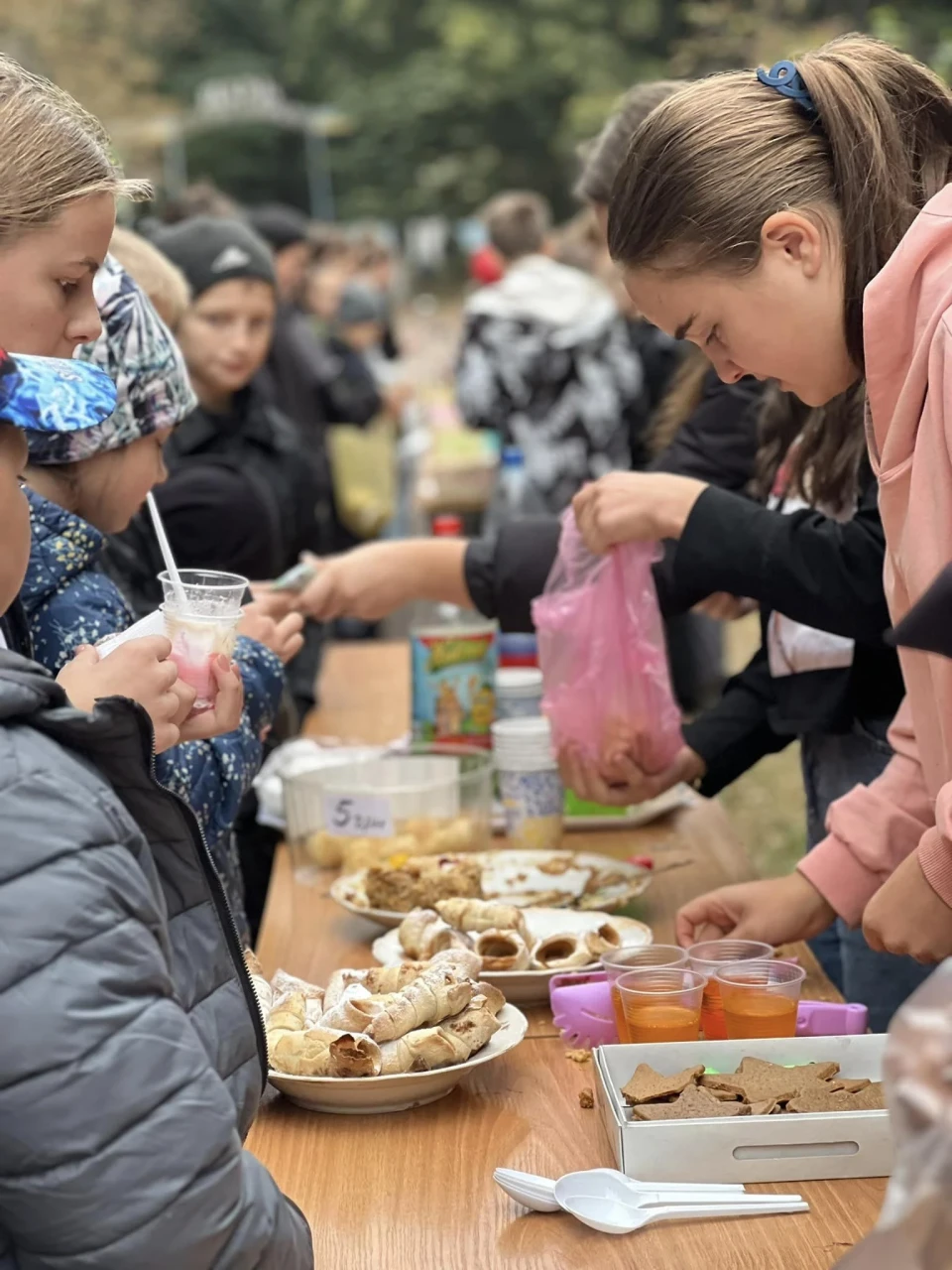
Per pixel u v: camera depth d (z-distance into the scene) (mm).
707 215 1637
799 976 1604
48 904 973
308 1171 1419
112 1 27297
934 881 1564
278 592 2367
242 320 3264
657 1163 1350
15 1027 955
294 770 2578
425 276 32125
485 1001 1592
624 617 2234
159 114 26828
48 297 1429
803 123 1679
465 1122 1510
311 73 34594
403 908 1991
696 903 1904
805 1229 1275
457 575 2393
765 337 1684
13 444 1080
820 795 2307
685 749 2395
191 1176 984
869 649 2133
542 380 5082
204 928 1193
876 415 1646
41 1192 963
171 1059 993
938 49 11297
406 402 9016
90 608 1701
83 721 1052
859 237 1642
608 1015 1673
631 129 2740
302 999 1632
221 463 3199
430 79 32469
